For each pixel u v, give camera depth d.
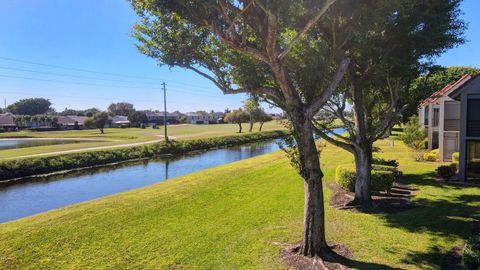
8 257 7.52
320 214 7.25
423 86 12.91
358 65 11.15
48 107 145.75
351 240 8.43
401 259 7.31
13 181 22.56
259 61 7.91
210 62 7.88
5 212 15.40
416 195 13.11
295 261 7.09
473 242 6.32
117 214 10.61
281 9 6.19
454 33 10.63
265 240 8.38
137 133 68.00
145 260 7.35
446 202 12.02
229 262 7.19
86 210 11.10
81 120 106.25
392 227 9.44
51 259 7.42
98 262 7.26
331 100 11.36
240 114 69.38
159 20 7.23
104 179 23.44
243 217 10.29
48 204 16.81
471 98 15.52
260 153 38.69
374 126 12.59
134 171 26.77
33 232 9.01
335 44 8.02
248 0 6.27
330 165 20.22
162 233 8.95
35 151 33.06
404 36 9.70
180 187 14.64
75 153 29.03
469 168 15.70
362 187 11.54
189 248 7.95
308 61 7.61
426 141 27.28
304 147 7.03
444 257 7.41
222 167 20.97
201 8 6.01
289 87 6.86
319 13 6.03
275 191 13.68
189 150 40.28
